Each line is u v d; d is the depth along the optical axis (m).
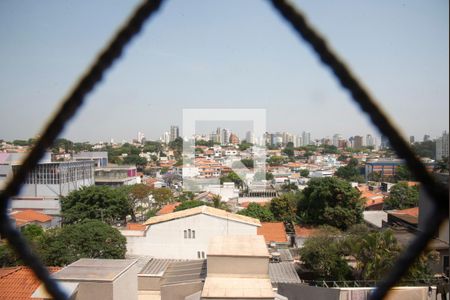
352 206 27.33
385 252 14.15
